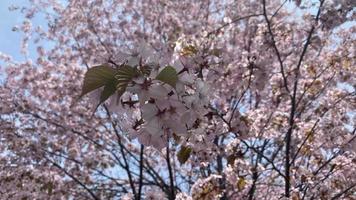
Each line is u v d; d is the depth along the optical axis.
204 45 4.62
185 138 2.18
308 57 7.79
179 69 1.79
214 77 4.26
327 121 6.12
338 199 6.15
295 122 6.61
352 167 5.91
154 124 1.75
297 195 5.70
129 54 1.73
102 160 9.48
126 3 10.55
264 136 6.30
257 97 7.75
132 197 7.59
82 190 9.53
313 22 6.02
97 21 10.41
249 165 5.69
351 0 5.67
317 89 7.35
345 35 7.74
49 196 8.46
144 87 1.66
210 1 10.79
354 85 7.24
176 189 8.45
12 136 9.25
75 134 9.77
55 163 9.03
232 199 7.53
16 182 8.27
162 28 10.23
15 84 9.82
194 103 1.78
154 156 10.16
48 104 9.85
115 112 1.81
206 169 7.63
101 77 1.56
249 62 5.49
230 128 4.29
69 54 10.27
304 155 6.47
